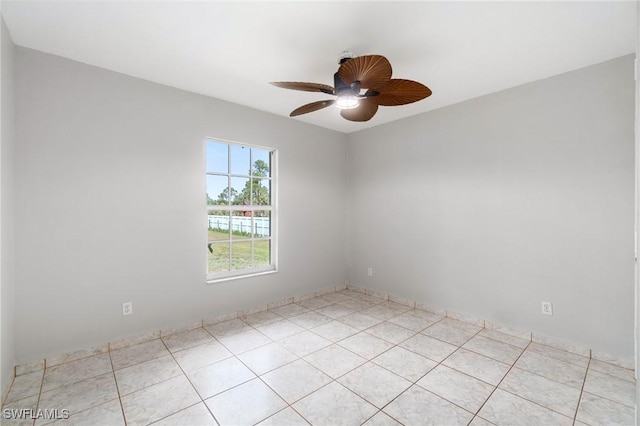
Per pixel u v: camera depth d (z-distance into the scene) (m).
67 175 2.37
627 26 1.96
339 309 3.67
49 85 2.29
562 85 2.61
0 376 1.83
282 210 3.82
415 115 3.71
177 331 2.94
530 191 2.79
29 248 2.21
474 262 3.19
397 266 3.93
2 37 1.87
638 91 1.39
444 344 2.71
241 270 3.50
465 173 3.25
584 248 2.51
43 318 2.27
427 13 1.84
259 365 2.34
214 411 1.81
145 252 2.75
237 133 3.37
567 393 1.99
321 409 1.83
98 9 1.80
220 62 2.46
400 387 2.05
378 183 4.16
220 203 3.35
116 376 2.18
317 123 4.11
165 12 1.83
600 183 2.43
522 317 2.85
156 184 2.81
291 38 2.11
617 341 2.36
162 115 2.85
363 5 1.76
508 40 2.12
